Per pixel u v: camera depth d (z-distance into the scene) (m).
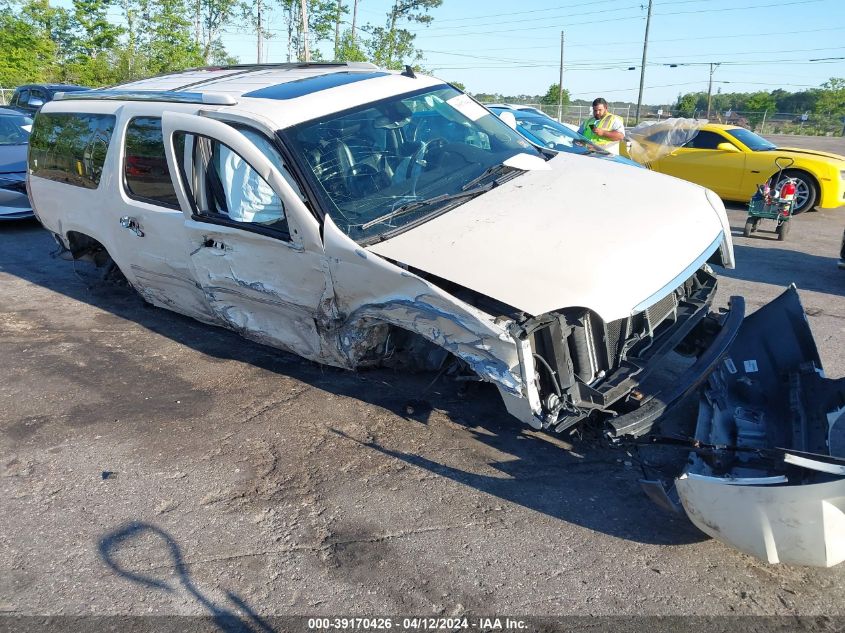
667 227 3.61
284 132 3.90
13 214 8.80
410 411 4.20
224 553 3.10
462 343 3.20
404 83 4.71
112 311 6.14
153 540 3.20
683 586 2.81
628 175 4.29
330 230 3.62
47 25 38.66
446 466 3.68
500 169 4.27
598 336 3.20
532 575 2.90
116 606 2.82
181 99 4.53
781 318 3.66
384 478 3.60
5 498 3.56
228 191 4.20
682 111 52.94
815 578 2.84
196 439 4.04
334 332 3.88
